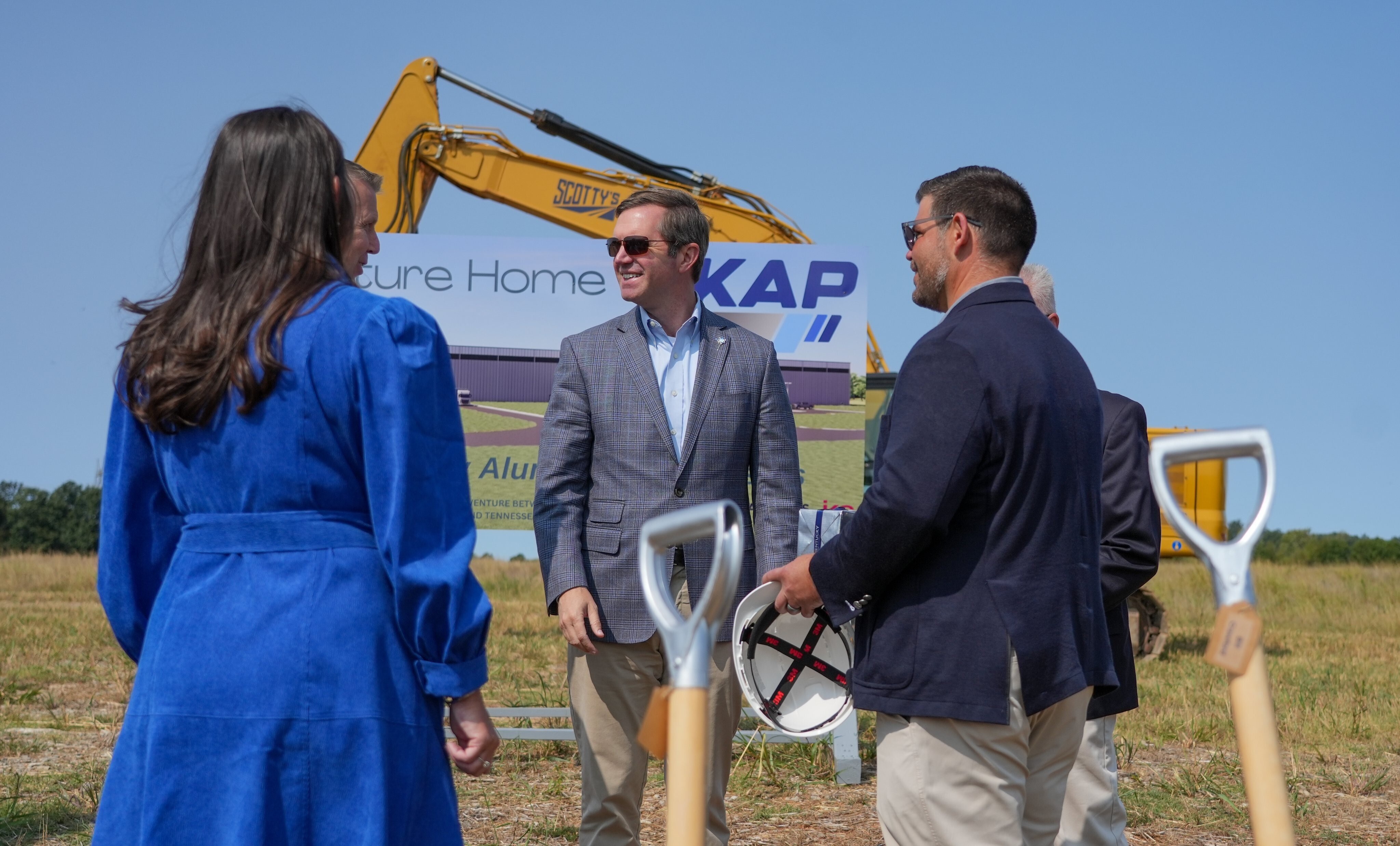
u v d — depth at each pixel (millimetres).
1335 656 12672
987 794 2449
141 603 2207
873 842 4656
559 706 7410
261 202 2062
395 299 2074
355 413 1989
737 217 12750
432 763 2004
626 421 3518
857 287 8961
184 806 1888
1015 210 2732
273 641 1916
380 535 1943
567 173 13078
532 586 21672
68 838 4457
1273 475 1386
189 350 1983
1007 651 2426
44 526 37812
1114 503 3377
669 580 3473
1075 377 2588
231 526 2004
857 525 2500
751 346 3643
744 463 3580
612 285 9336
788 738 6082
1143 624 12773
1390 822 5207
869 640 2564
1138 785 5785
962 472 2422
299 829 1879
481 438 9281
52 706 7227
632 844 3512
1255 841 1336
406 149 12984
